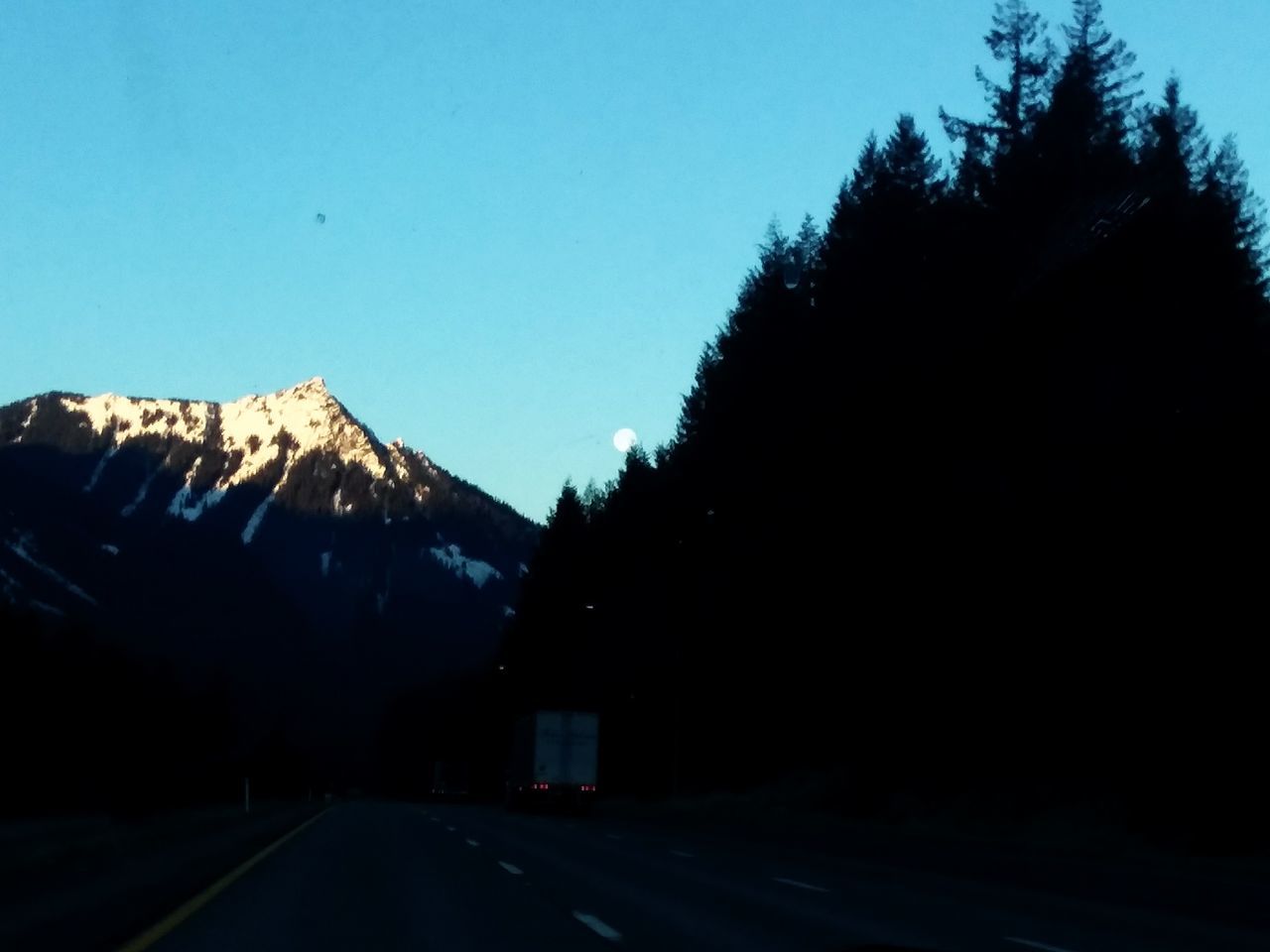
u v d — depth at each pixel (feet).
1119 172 133.28
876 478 143.95
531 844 93.61
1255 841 81.71
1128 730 104.12
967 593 126.82
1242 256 119.03
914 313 144.77
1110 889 61.72
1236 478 94.58
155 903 51.06
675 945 41.88
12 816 141.90
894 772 138.82
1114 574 104.78
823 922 48.37
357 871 68.28
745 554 176.55
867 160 171.53
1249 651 90.48
